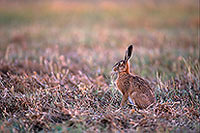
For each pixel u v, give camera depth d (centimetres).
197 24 5922
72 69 2797
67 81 2303
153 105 1758
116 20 6519
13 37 4481
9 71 2423
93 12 7494
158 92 2130
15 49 3625
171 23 6112
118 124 1529
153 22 6234
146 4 8600
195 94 2081
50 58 3106
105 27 5741
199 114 1684
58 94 1936
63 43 4144
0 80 2097
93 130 1444
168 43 4044
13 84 2111
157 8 7994
